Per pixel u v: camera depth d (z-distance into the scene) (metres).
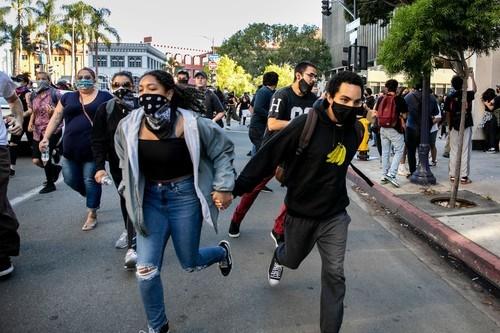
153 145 3.09
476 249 5.20
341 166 3.22
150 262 3.17
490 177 9.48
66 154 5.80
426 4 6.23
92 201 5.97
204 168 3.24
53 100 7.99
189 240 3.28
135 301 4.03
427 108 8.66
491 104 11.86
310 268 4.88
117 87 4.86
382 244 5.84
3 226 4.38
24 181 9.22
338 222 3.29
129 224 4.72
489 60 13.80
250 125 7.93
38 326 3.60
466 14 6.18
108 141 4.92
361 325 3.74
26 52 58.81
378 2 23.41
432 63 6.71
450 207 7.04
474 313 4.03
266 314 3.86
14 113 4.89
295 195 3.31
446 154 12.86
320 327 3.33
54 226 6.21
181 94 3.17
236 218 5.80
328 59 67.19
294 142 3.19
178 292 4.25
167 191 3.20
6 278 4.50
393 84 8.36
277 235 4.93
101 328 3.58
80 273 4.63
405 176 9.65
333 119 3.15
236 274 4.69
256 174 3.27
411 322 3.82
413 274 4.87
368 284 4.57
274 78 7.84
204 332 3.56
